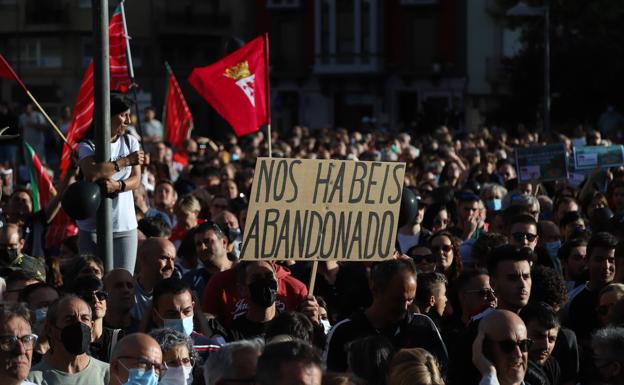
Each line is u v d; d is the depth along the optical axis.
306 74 66.75
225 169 20.47
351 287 11.04
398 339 8.68
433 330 8.84
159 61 63.62
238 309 9.77
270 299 9.38
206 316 9.63
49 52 62.56
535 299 10.09
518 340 7.79
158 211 16.44
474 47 62.72
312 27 66.56
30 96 11.94
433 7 63.59
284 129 67.81
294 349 6.00
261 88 16.84
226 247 11.73
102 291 8.98
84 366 8.09
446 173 21.11
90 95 15.13
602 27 50.91
